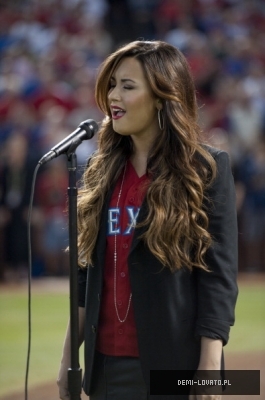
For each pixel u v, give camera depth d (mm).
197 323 6969
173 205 7012
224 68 37125
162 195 7043
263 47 40219
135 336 7145
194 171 7102
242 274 30250
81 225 7520
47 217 27641
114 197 7445
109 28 42438
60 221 27750
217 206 7082
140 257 7062
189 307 7020
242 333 18797
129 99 7301
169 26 41781
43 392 13469
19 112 30297
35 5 40125
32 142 28766
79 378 7273
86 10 40781
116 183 7520
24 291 25734
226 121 33000
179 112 7336
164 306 6938
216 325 6871
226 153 7348
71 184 7383
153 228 6941
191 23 41062
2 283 27547
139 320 7000
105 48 39656
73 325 7258
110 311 7281
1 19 39281
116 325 7227
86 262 7652
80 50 37000
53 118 30281
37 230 27703
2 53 36781
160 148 7340
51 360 15938
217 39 39312
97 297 7324
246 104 33875
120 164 7578
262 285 27688
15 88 32938
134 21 42562
